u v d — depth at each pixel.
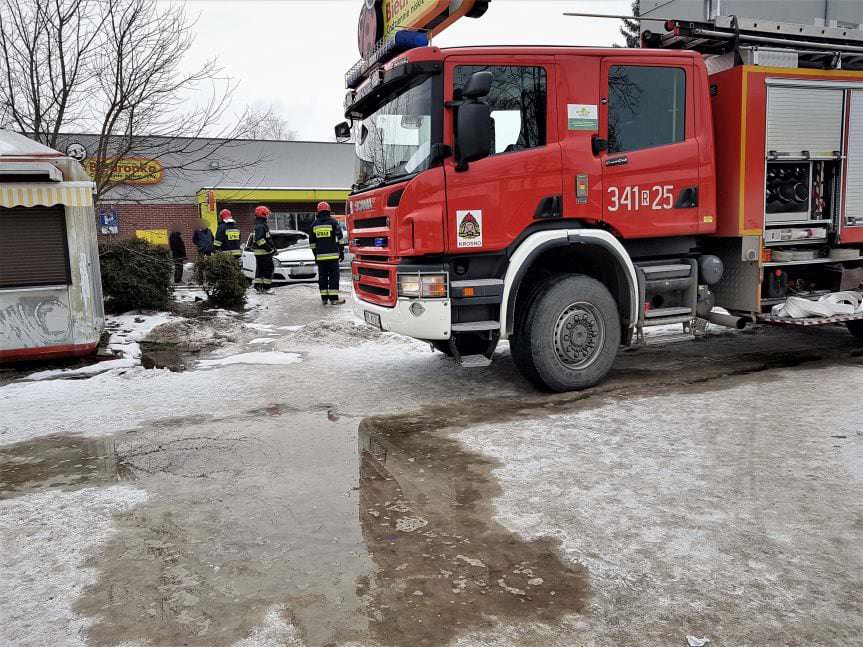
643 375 6.70
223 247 14.73
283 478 4.23
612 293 6.38
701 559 3.04
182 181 27.86
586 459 4.36
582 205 5.89
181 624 2.66
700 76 6.26
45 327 7.81
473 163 5.58
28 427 5.60
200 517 3.68
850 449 4.35
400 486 4.04
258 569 3.08
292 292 15.05
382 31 8.95
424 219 5.47
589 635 2.52
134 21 11.60
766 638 2.47
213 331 10.13
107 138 11.99
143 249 11.46
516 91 5.70
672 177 6.20
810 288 7.08
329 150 32.06
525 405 5.79
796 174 6.72
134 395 6.59
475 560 3.10
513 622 2.61
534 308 5.93
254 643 2.52
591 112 5.90
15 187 7.42
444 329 5.58
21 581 3.05
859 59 6.98
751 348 7.96
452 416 5.54
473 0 7.36
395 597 2.81
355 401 6.15
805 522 3.36
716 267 6.53
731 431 4.80
